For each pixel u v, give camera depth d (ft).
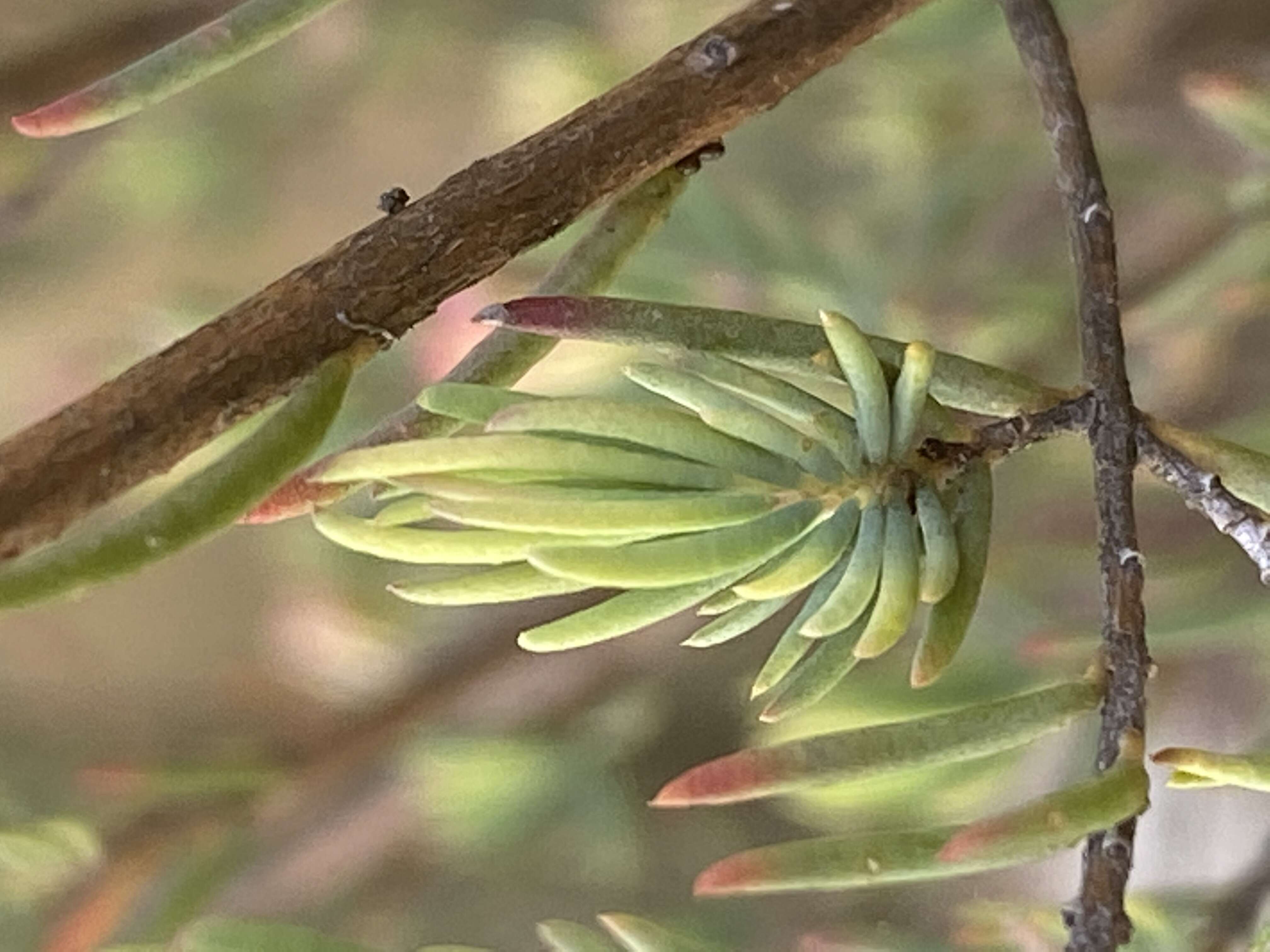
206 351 0.29
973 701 0.50
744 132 0.66
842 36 0.32
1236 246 0.50
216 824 0.55
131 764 0.59
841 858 0.27
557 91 0.72
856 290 0.55
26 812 0.58
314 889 0.70
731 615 0.31
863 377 0.30
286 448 0.28
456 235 0.30
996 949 0.42
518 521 0.28
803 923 0.73
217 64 0.31
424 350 0.61
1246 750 0.58
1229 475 0.31
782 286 0.53
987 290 0.59
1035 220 0.62
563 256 0.34
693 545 0.29
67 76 0.62
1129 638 0.29
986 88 0.63
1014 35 0.35
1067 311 0.58
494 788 0.72
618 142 0.31
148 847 0.53
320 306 0.30
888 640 0.29
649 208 0.32
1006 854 0.28
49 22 0.74
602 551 0.28
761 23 0.32
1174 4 0.63
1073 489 0.62
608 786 0.74
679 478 0.29
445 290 0.30
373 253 0.30
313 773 0.68
